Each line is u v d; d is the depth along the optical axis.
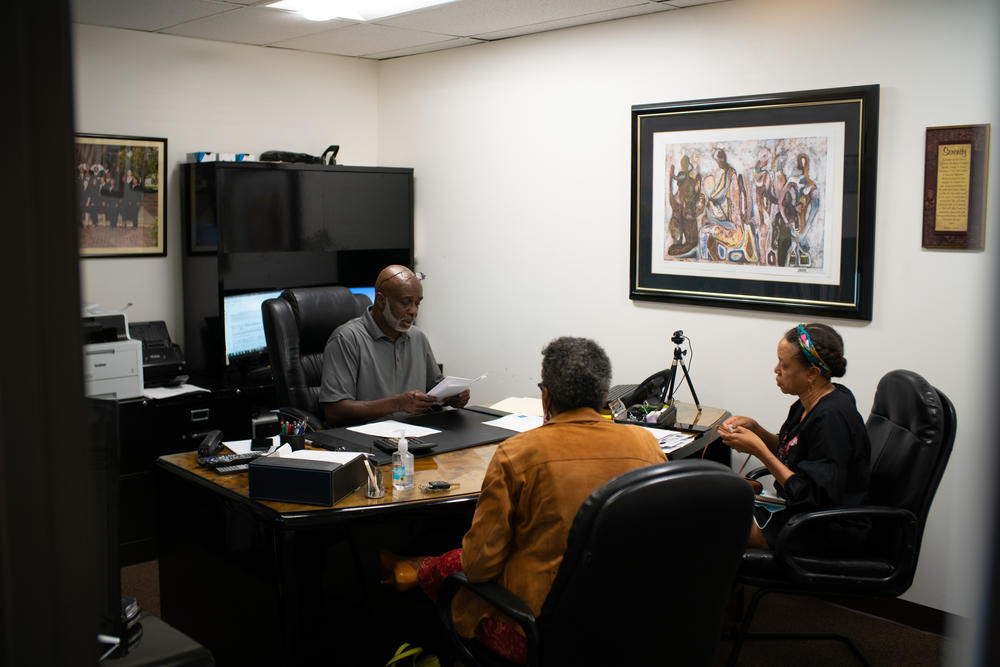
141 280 4.36
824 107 3.26
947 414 2.42
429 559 2.37
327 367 3.28
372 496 2.23
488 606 1.99
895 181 3.12
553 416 2.06
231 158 4.35
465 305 4.77
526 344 4.47
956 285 3.00
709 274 3.68
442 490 2.30
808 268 3.37
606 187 4.02
